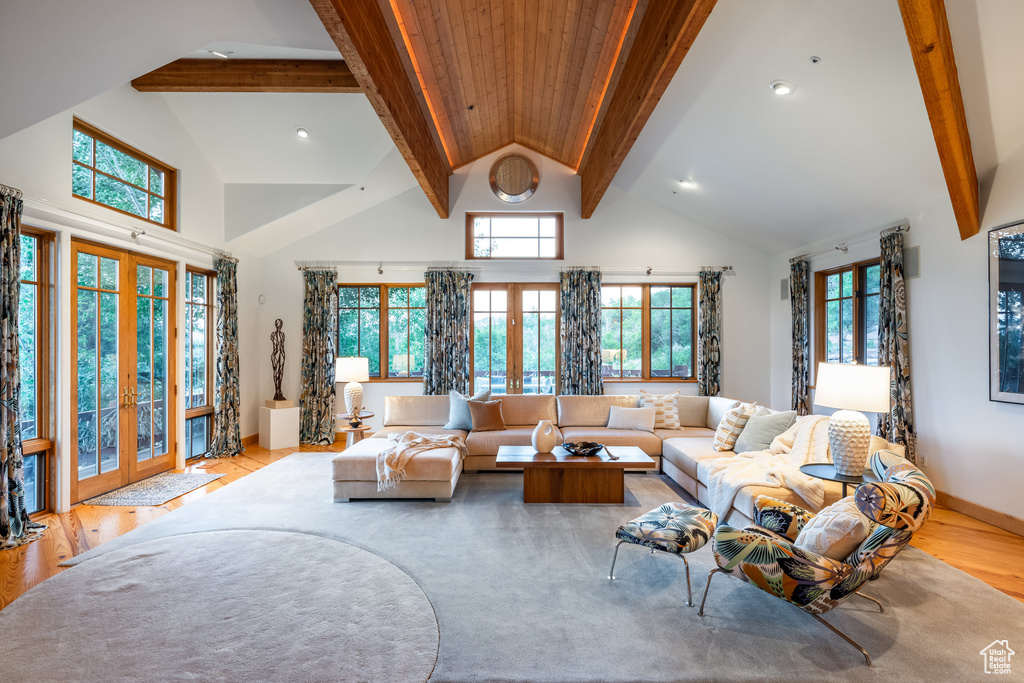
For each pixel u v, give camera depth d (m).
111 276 4.29
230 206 5.74
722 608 2.39
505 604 2.42
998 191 3.44
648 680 1.87
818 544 2.09
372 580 2.66
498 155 6.59
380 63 3.31
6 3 2.25
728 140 4.41
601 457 4.02
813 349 5.80
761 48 3.23
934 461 4.00
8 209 3.22
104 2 2.40
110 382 4.30
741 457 3.71
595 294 6.46
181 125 4.98
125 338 4.45
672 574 2.75
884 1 2.62
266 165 5.52
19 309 3.32
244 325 6.19
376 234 6.55
